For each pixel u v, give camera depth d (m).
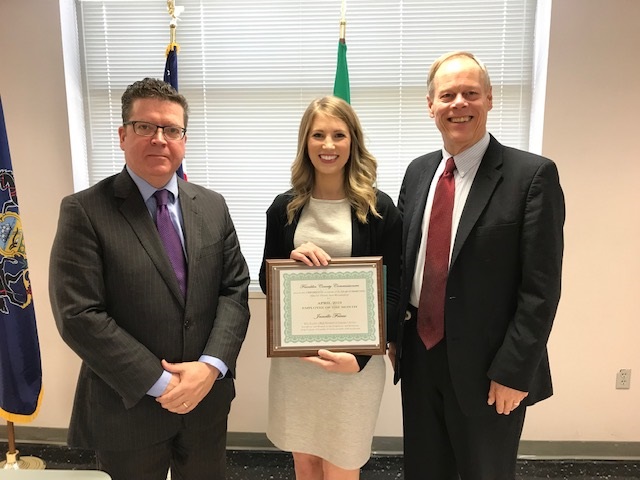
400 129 2.58
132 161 1.37
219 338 1.44
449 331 1.50
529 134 2.54
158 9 2.57
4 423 2.67
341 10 2.39
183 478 1.59
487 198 1.46
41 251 2.53
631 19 2.21
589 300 2.38
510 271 1.46
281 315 1.54
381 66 2.54
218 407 1.54
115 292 1.34
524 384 1.41
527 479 2.32
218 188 2.67
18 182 2.50
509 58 2.51
